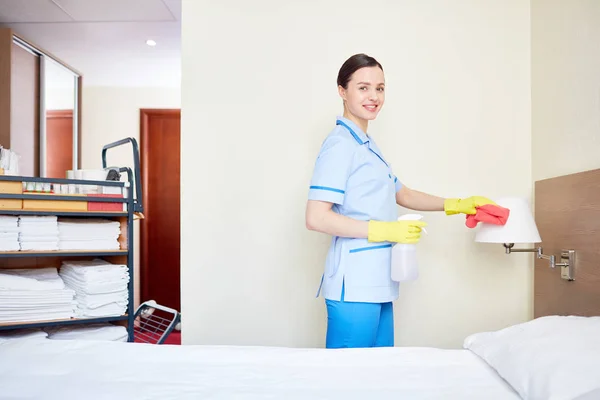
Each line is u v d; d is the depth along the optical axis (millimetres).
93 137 4691
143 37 3547
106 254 2084
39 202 1956
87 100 4699
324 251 2236
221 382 1102
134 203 2195
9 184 1915
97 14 3150
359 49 2229
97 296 2016
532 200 2184
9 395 1017
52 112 4223
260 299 2246
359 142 1610
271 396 1015
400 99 2215
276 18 2246
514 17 2209
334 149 1552
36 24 3305
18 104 3424
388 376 1138
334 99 2227
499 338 1246
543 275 1934
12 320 1891
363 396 1016
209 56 2256
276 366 1213
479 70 2213
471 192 2203
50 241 1982
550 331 1150
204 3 2262
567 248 1729
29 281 1936
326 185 1524
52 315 1960
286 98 2240
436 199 1872
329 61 2232
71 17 3195
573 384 900
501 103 2207
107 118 4703
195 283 2248
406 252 1493
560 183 1785
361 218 1593
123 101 4715
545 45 2043
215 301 2246
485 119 2207
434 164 2211
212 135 2254
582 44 1732
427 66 2215
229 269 2246
